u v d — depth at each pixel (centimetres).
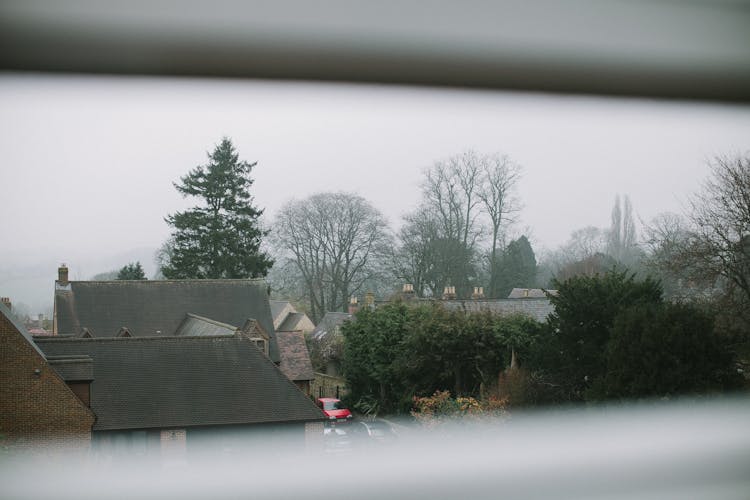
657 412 1155
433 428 1466
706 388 1159
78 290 3125
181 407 1791
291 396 1903
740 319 1419
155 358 1905
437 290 2925
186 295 3241
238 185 3966
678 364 1213
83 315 3067
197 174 3959
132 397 1778
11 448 1121
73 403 1479
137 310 3150
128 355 1895
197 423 1759
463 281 2852
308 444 1817
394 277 3164
